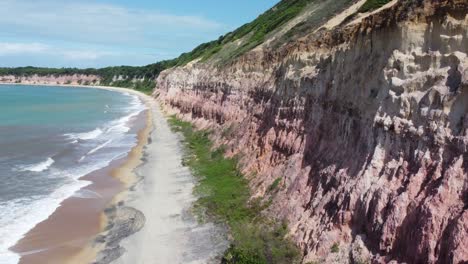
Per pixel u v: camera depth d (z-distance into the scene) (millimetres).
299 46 37781
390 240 20047
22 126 77625
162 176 43031
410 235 19172
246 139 43250
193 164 46062
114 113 103562
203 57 95500
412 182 20203
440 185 18875
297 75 35562
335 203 24266
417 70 22125
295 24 54000
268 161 35812
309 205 26859
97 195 38438
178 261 26047
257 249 25156
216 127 57500
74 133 71562
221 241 27828
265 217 29219
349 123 26906
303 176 29203
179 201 35438
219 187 37094
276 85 39938
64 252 27797
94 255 27406
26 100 137000
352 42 28500
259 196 32375
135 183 41625
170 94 106875
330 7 49781
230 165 42156
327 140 29141
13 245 28641
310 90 32906
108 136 68750
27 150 56688
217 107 60062
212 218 31312
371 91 25344
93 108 115688
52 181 42656
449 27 20906
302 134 32500
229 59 67125
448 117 19734
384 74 23641
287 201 28984
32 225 31766
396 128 22047
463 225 17375
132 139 65688
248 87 49875
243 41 76938
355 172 24219
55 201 36781
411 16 22781
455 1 20859
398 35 23453
